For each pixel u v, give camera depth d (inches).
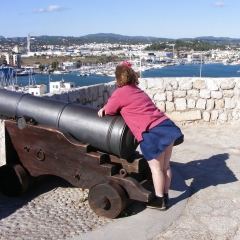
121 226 139.2
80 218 146.9
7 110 168.2
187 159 228.2
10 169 162.9
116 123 144.7
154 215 148.9
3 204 160.7
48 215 149.9
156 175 148.0
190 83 322.7
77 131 152.1
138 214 149.6
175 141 146.4
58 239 129.3
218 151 246.2
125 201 144.1
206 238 131.2
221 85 318.0
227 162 222.4
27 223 142.6
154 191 164.9
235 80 317.4
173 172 202.4
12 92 172.7
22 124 160.2
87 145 148.6
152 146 138.8
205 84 320.8
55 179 188.1
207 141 272.8
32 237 131.1
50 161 157.6
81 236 131.3
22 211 153.7
